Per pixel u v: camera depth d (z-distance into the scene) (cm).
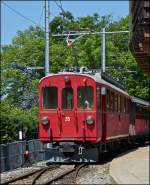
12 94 5147
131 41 1848
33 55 5266
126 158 2261
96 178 1797
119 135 2814
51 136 2314
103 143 2431
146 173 1700
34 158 2634
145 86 5081
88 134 2275
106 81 2592
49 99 2330
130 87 5053
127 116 3098
